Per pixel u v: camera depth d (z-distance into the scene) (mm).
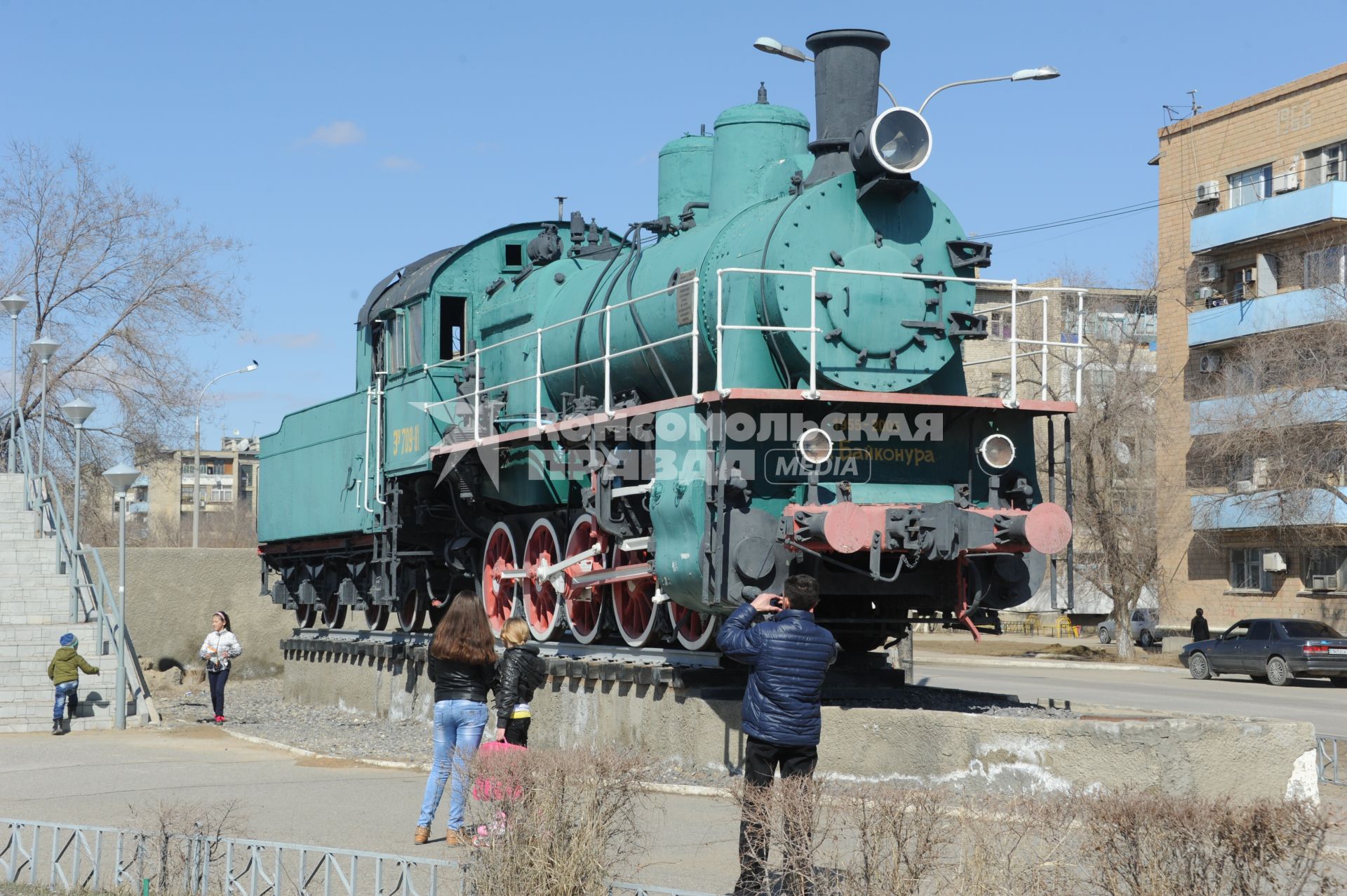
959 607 11984
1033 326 39062
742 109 13539
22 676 17781
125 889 8070
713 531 10977
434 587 18422
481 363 16875
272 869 8484
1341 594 34406
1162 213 39500
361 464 18906
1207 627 35656
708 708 11773
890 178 11742
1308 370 31109
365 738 16234
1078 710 12188
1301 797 9805
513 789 6883
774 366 11727
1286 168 35438
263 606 28406
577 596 14125
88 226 33500
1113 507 37156
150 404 33656
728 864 8391
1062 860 6008
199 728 17766
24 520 21641
